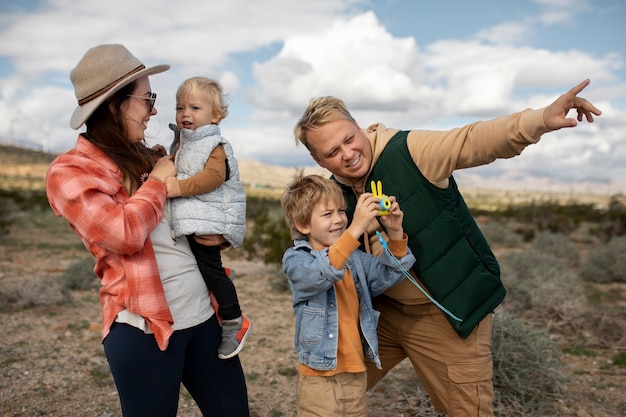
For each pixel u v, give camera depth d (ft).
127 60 7.64
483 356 9.40
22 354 18.70
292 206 9.00
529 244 62.28
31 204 116.78
